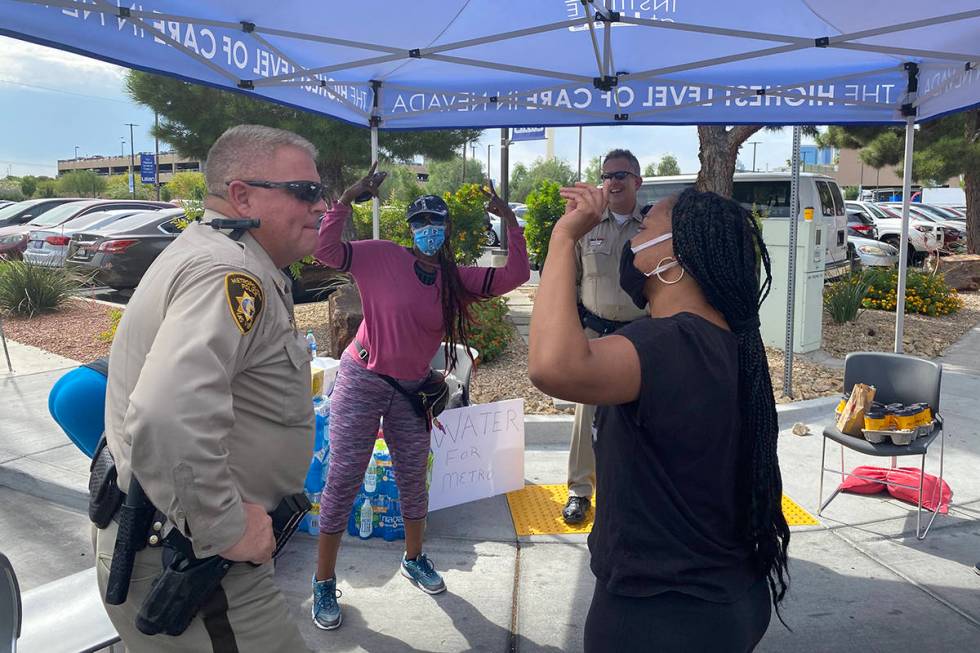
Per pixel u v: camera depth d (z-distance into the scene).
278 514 1.77
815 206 12.59
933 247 16.91
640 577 1.57
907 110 5.37
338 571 3.77
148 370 1.46
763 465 1.60
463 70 5.10
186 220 9.95
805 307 8.07
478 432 4.59
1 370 7.38
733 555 1.60
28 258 12.27
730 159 8.38
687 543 1.56
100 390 2.14
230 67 4.02
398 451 3.42
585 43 4.62
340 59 4.71
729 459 1.58
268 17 3.93
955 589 3.61
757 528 1.60
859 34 4.11
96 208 15.00
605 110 5.34
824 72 5.27
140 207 15.64
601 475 1.65
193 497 1.46
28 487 4.74
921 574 3.76
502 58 4.89
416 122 5.57
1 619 1.75
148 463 1.45
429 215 3.12
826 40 4.18
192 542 1.52
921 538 4.14
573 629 3.29
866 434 4.16
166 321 1.52
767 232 8.25
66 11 3.08
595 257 4.10
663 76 5.26
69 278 10.48
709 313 1.63
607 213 4.11
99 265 11.12
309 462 1.85
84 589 2.38
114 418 1.68
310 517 4.16
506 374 6.88
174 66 3.68
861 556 3.95
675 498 1.55
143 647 1.72
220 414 1.49
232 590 1.69
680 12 4.14
